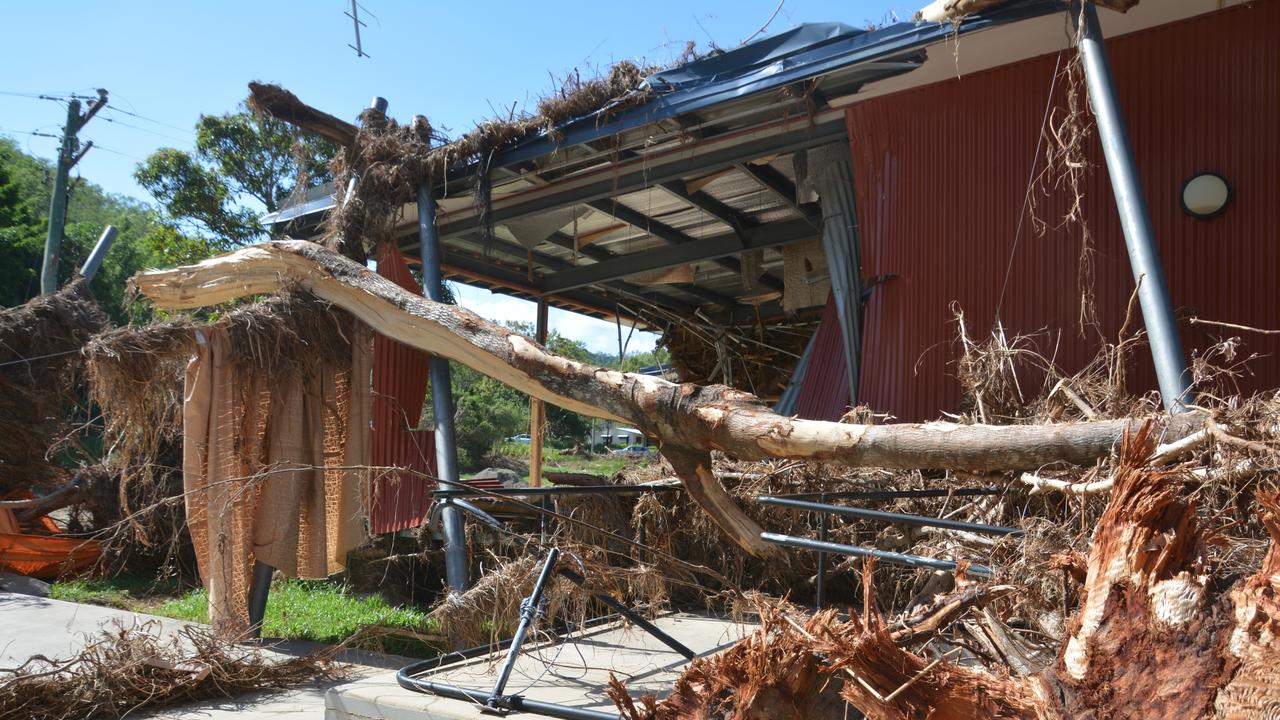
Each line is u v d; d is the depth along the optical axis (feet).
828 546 8.79
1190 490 9.20
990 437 9.18
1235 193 18.57
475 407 86.94
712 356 45.42
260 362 21.39
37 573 32.37
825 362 25.09
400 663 20.42
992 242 21.22
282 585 29.58
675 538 18.70
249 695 17.39
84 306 36.29
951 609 7.54
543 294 42.45
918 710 5.86
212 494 21.04
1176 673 5.06
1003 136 21.35
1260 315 18.06
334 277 19.52
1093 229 19.89
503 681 9.84
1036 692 5.67
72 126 55.21
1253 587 5.05
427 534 27.25
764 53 22.93
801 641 6.67
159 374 21.74
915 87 22.68
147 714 15.99
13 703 15.16
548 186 30.35
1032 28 19.33
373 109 27.84
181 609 26.16
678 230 36.42
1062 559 6.31
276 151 74.69
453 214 32.45
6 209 91.15
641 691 10.74
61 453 36.55
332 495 23.41
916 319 22.17
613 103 24.67
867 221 23.38
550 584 14.12
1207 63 19.17
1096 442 8.80
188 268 21.54
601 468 71.77
